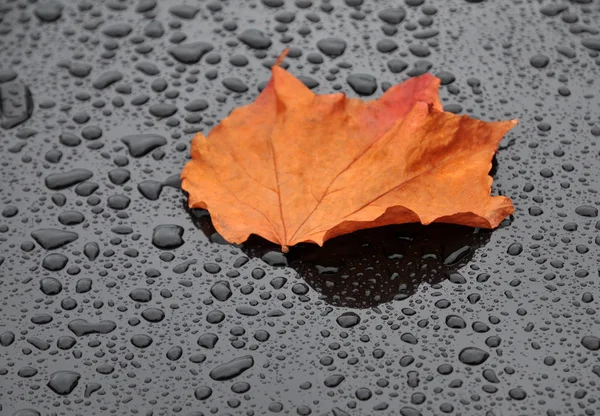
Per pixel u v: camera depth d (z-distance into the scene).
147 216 0.53
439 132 0.51
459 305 0.50
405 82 0.52
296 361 0.49
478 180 0.51
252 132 0.52
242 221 0.51
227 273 0.51
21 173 0.54
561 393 0.49
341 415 0.48
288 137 0.52
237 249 0.52
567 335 0.50
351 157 0.51
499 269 0.51
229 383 0.49
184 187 0.52
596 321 0.50
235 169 0.52
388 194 0.51
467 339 0.50
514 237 0.52
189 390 0.49
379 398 0.49
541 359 0.49
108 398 0.49
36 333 0.50
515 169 0.53
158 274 0.51
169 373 0.49
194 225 0.52
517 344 0.50
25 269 0.52
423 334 0.50
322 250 0.51
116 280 0.51
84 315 0.51
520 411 0.48
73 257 0.52
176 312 0.51
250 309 0.50
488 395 0.49
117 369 0.50
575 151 0.54
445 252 0.51
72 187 0.54
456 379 0.49
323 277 0.51
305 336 0.50
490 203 0.51
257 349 0.50
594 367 0.49
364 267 0.51
